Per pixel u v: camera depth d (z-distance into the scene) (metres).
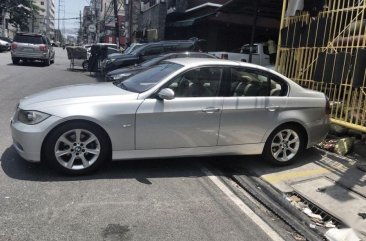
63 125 5.34
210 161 6.64
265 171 6.32
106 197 4.99
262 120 6.16
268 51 17.66
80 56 23.34
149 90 5.67
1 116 9.02
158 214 4.66
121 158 5.66
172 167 6.21
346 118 7.54
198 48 16.08
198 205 4.98
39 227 4.18
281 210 5.04
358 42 7.26
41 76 18.25
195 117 5.78
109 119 5.45
